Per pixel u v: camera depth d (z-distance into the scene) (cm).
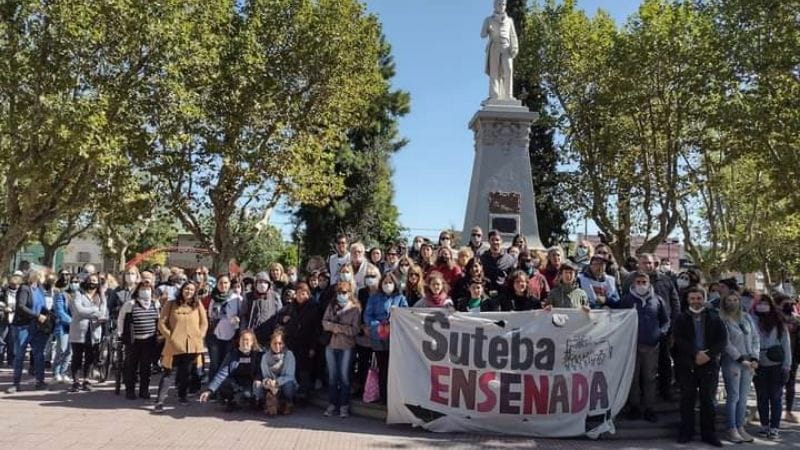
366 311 1030
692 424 918
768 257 4484
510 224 1670
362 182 3622
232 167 2566
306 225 3703
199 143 2577
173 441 834
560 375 931
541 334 939
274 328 1135
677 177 2852
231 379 1058
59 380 1338
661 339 1027
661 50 2617
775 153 2184
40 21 1941
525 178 1708
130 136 2136
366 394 1035
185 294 1102
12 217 2206
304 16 2628
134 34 2000
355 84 2786
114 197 2362
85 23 1906
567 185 3278
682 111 2691
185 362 1120
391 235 3747
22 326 1237
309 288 1180
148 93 2131
